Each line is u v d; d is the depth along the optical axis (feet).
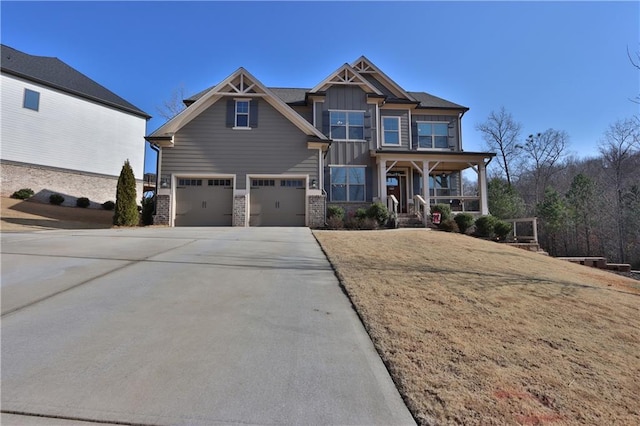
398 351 11.02
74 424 7.41
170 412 7.86
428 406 8.33
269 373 9.61
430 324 13.35
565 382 9.80
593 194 86.99
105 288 16.53
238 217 48.73
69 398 8.27
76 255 23.17
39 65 75.77
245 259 23.20
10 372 9.34
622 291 23.59
